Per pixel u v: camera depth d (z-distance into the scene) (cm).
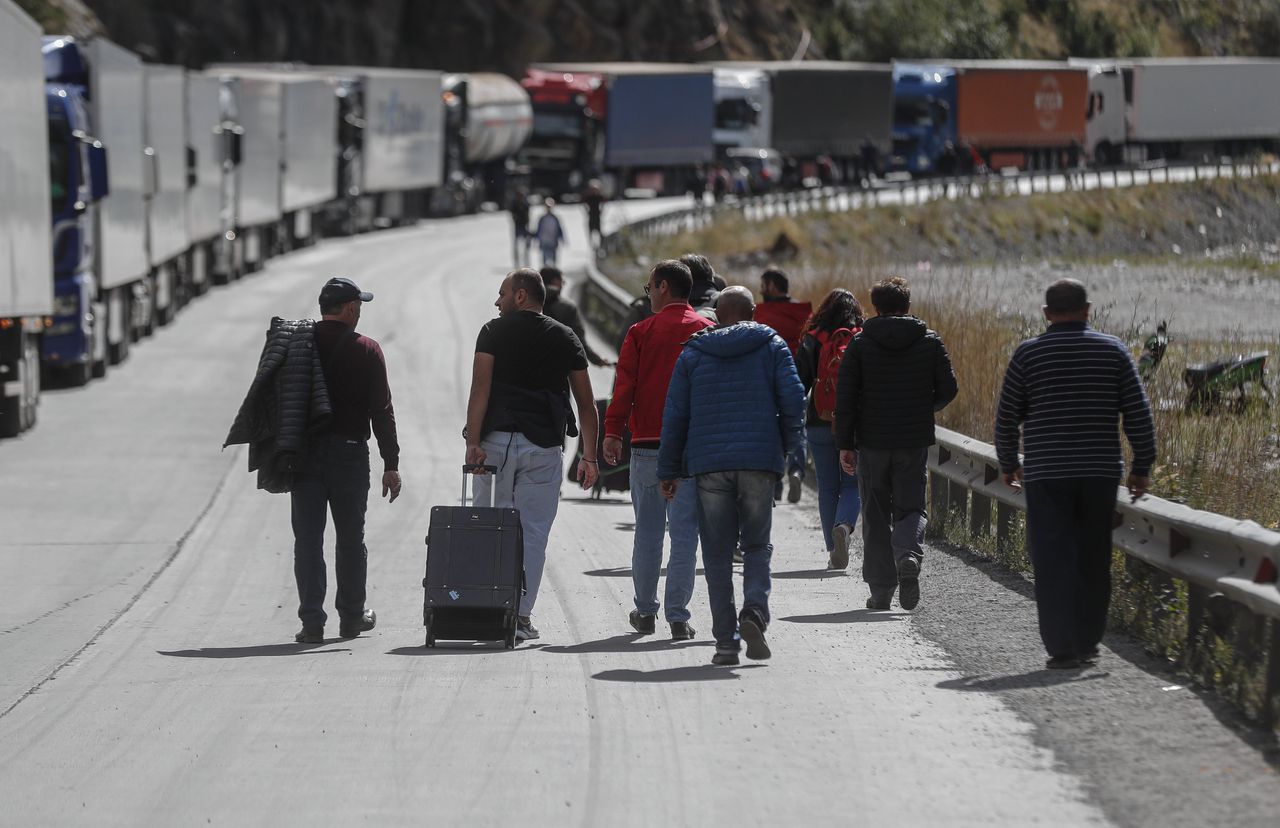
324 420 3397
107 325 9181
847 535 4106
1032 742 2498
